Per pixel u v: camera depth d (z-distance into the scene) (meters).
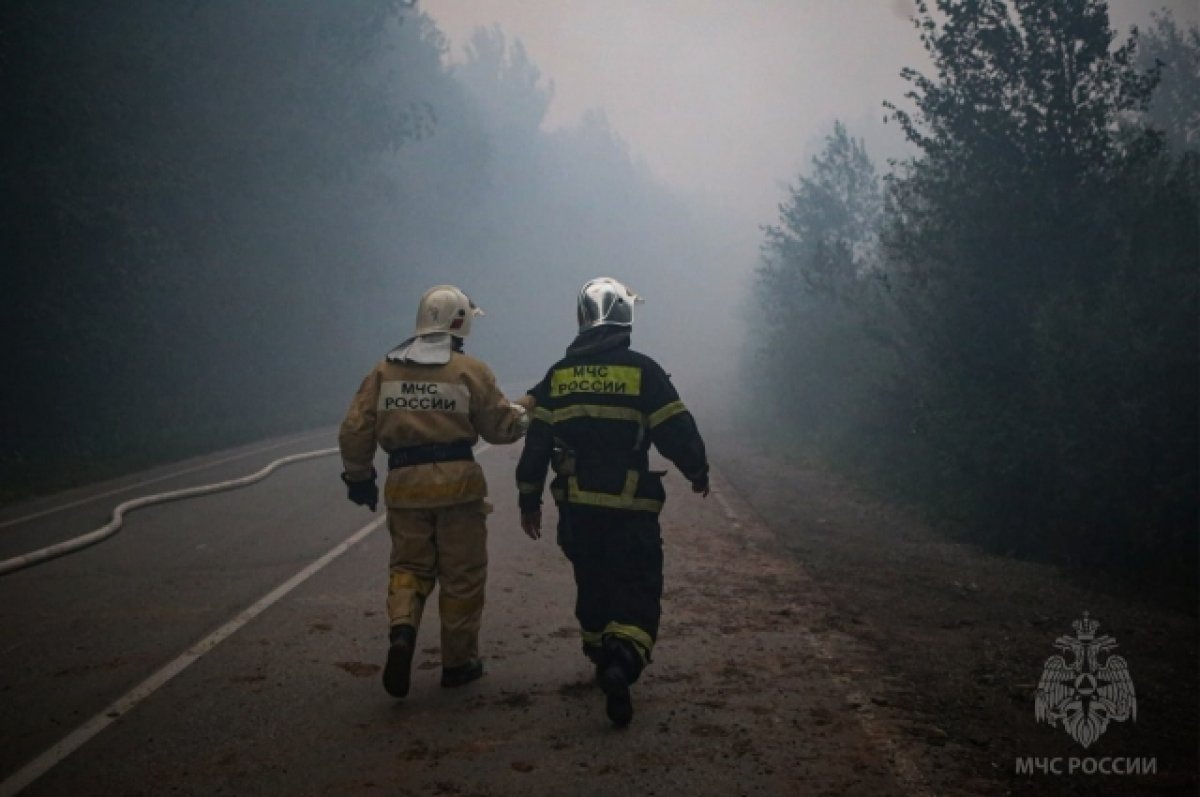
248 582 6.70
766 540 8.45
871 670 4.76
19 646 5.19
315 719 4.06
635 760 3.61
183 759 3.66
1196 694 4.70
